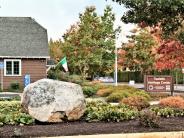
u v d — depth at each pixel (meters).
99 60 52.47
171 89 32.56
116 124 15.34
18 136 12.97
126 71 78.25
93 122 16.02
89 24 53.44
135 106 20.44
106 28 53.16
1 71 46.06
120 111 16.64
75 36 54.12
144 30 57.19
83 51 53.22
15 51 46.75
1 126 14.92
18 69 46.50
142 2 12.27
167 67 35.06
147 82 32.47
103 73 58.28
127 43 58.09
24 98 16.09
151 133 13.24
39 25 50.38
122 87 36.50
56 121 15.84
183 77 65.38
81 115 16.34
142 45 57.53
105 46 53.00
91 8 53.84
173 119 16.97
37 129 14.26
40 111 15.61
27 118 15.48
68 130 13.97
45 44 48.12
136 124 15.16
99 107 18.19
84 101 16.39
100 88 37.91
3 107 19.69
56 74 49.72
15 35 48.62
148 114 14.80
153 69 58.00
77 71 57.91
